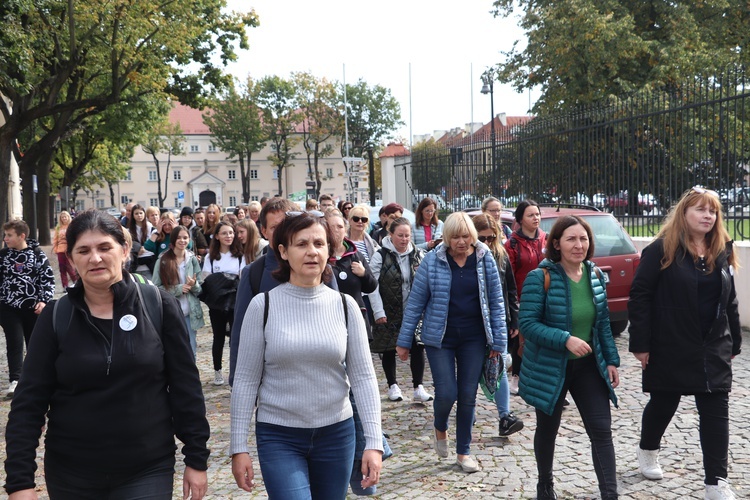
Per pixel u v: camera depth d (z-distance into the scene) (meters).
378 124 77.69
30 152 27.09
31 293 7.45
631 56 23.12
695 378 4.19
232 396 3.05
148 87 23.84
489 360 5.16
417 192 21.42
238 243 7.76
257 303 3.07
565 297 4.23
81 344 2.66
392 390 6.98
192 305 7.61
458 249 5.07
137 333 2.71
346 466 3.08
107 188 95.31
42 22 18.53
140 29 20.19
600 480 4.00
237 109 75.38
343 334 3.07
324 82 76.94
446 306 5.07
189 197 98.19
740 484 4.54
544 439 4.32
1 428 6.48
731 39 25.20
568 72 24.08
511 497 4.55
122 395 2.67
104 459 2.67
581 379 4.25
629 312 4.41
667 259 4.25
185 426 2.84
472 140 17.50
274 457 2.97
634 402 6.48
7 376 8.62
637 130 11.31
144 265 10.13
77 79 22.91
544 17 23.95
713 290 4.23
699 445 5.32
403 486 4.80
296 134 85.38
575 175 12.98
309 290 3.08
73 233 2.67
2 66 17.23
